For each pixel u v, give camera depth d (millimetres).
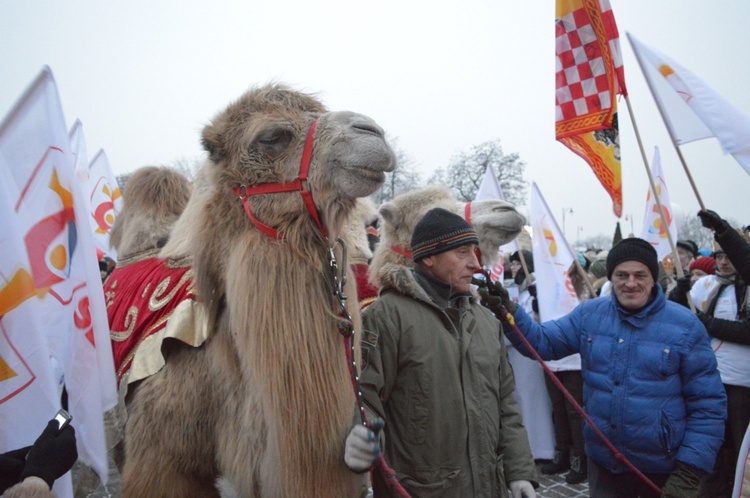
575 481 5371
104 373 2627
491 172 5930
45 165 2502
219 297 2629
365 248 4418
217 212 2611
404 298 2707
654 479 3160
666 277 5840
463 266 2705
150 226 3600
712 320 4109
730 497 4219
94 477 3205
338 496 2328
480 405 2629
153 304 3010
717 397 3027
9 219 2143
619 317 3328
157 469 2652
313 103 2682
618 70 4031
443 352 2602
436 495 2521
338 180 2406
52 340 2496
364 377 2531
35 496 1673
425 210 4137
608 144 4113
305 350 2283
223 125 2611
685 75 3758
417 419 2555
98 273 2641
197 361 2719
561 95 4285
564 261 5281
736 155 3492
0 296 2121
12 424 2133
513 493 2615
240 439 2492
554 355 3586
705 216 3732
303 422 2246
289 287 2340
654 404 3086
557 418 5629
